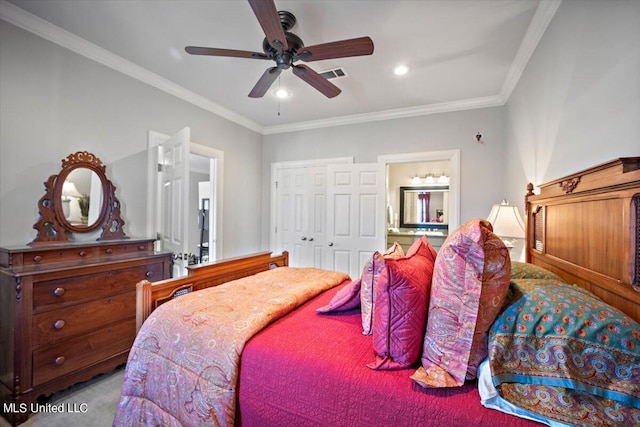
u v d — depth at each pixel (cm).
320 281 196
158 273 246
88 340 198
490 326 91
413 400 86
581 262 130
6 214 192
